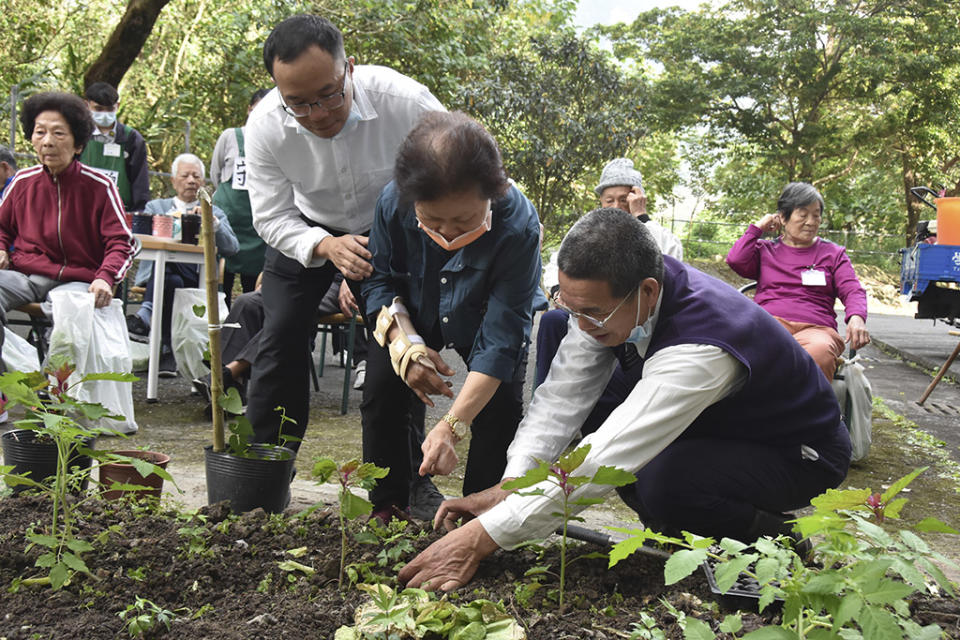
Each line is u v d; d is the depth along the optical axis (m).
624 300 2.26
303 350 3.32
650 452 2.32
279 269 3.29
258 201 3.23
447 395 2.68
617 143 13.27
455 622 2.01
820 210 5.38
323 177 3.15
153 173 11.80
